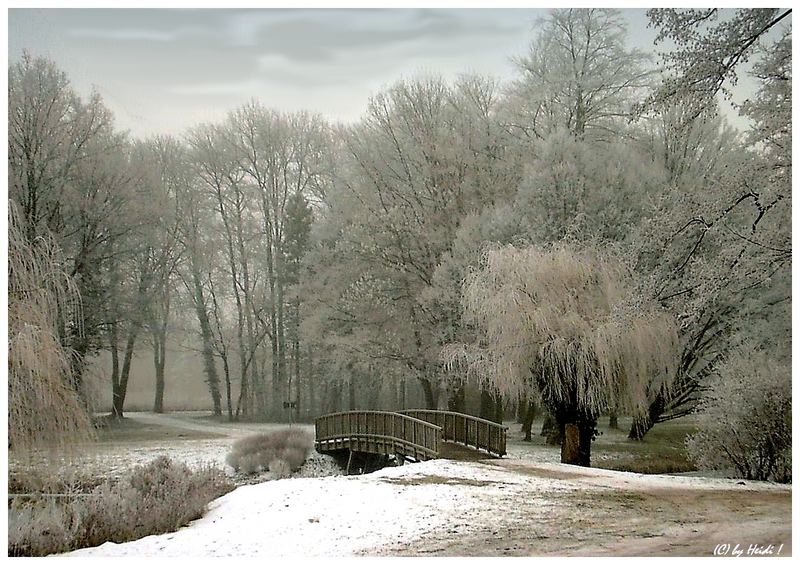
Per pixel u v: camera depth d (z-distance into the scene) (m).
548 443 20.98
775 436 12.38
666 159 21.77
